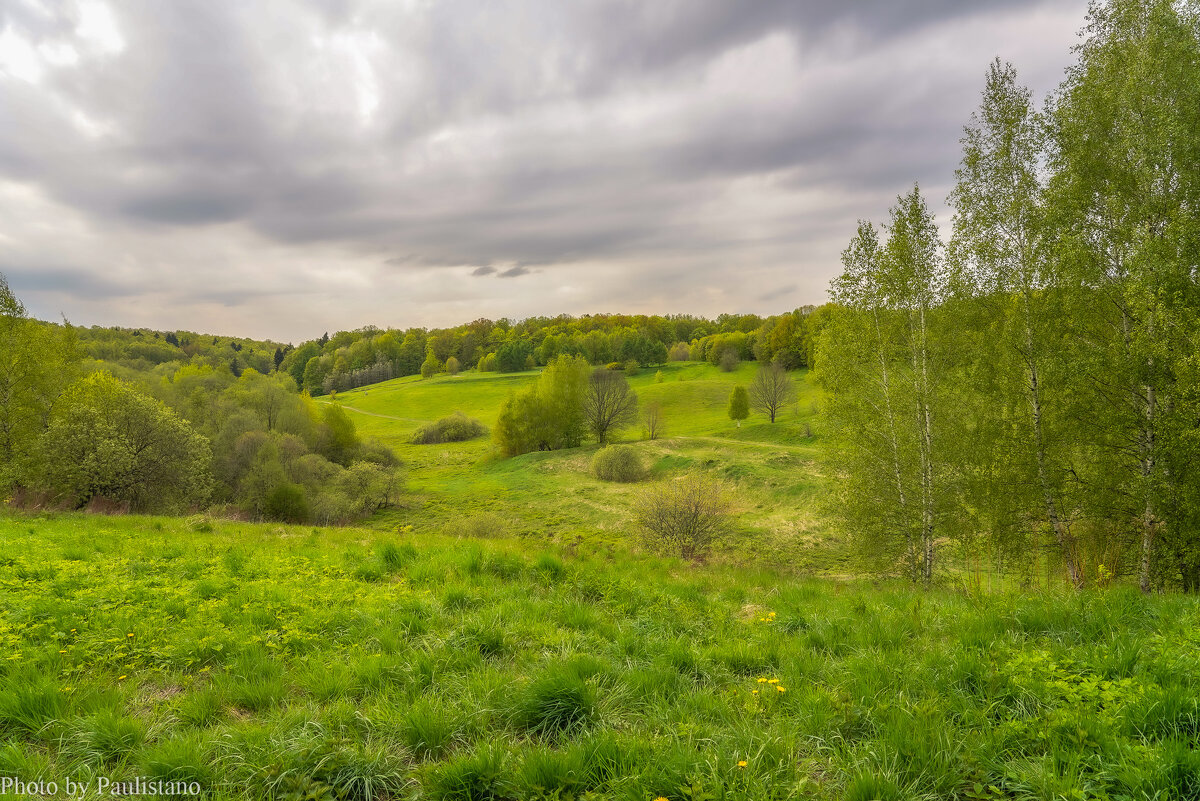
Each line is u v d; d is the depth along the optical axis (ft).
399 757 13.47
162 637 20.52
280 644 20.36
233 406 212.23
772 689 16.35
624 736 13.88
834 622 23.31
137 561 32.91
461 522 137.08
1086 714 13.58
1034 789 11.54
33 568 29.84
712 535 110.42
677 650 19.36
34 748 13.89
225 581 28.78
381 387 498.28
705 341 480.64
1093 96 47.75
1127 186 46.21
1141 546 49.19
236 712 16.01
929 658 18.12
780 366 267.59
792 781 12.10
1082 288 47.73
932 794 11.67
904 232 62.49
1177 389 42.78
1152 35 44.70
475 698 16.12
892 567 69.97
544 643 20.99
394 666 18.10
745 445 196.24
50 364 90.79
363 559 35.32
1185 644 17.08
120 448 92.17
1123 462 49.44
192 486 106.93
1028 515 54.03
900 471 65.57
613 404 249.34
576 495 174.19
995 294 55.42
